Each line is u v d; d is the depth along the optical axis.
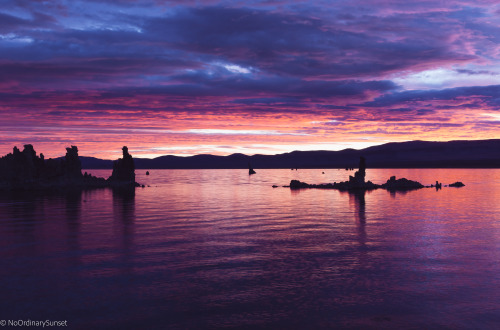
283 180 198.88
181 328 17.41
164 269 26.39
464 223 46.22
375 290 22.06
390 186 124.31
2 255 30.38
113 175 152.88
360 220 49.31
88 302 20.36
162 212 59.34
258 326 17.58
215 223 47.16
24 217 53.09
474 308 19.36
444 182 158.12
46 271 25.91
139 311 19.22
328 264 27.61
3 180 126.25
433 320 18.03
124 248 32.78
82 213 57.91
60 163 143.25
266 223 47.06
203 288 22.53
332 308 19.55
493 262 27.80
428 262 27.92
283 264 27.62
